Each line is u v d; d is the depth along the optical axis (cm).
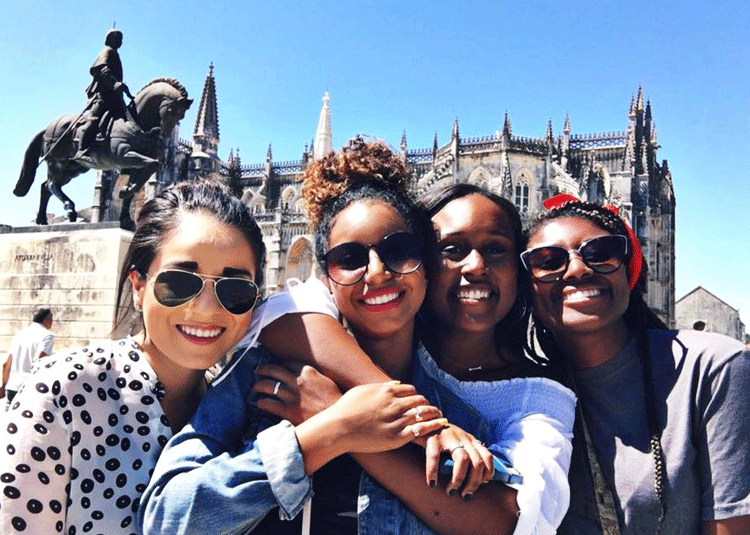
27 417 66
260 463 63
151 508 64
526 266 88
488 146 1677
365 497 70
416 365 85
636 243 90
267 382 70
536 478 67
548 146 1642
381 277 72
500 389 81
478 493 66
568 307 84
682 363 80
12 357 288
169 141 1791
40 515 64
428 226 85
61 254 355
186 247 73
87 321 340
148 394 75
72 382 70
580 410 86
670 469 75
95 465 69
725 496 72
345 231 76
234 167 2084
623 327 88
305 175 88
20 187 441
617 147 1712
